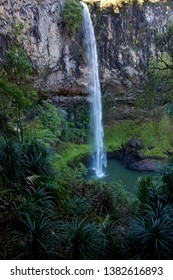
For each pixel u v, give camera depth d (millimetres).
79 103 24922
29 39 19016
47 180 7957
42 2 19375
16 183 7391
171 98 22109
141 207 8461
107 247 5734
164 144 25453
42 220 5836
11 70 11422
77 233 5395
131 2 24094
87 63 23969
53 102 23188
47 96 22203
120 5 23844
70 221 7047
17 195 6797
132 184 20656
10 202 6465
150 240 5535
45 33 20094
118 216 9219
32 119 18781
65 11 21031
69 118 25031
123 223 8734
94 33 24062
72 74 23266
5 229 5844
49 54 20844
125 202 10781
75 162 22703
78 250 5258
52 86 22031
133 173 22578
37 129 16188
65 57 22344
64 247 5535
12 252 5289
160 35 15500
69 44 22375
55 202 7680
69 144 24078
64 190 8516
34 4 18875
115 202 10109
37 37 19516
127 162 24672
